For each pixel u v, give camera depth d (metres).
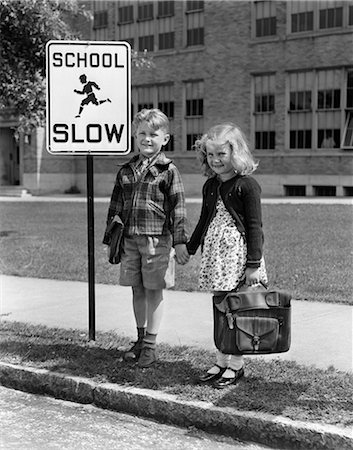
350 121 31.02
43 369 6.05
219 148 5.33
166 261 6.08
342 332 7.28
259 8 33.12
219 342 5.30
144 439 4.90
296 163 32.19
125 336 7.29
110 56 6.77
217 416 4.93
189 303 8.95
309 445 4.57
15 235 16.70
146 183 6.04
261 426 4.74
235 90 34.00
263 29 33.12
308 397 5.14
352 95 30.81
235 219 5.38
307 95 32.00
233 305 5.18
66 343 6.94
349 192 30.95
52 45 6.66
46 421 5.29
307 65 31.67
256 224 5.29
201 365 6.03
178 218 5.96
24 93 14.83
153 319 6.12
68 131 6.73
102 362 6.20
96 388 5.58
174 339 7.09
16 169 40.19
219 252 5.38
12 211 24.19
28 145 38.19
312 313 8.19
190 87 35.84
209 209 5.59
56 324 7.98
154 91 37.09
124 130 6.84
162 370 5.90
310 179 31.77
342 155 30.77
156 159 6.11
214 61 34.62
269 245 13.65
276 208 22.19
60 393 5.80
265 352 5.17
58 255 13.38
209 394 5.23
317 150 31.55
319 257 12.05
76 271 11.62
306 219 18.52
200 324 7.77
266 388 5.34
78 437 4.96
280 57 32.44
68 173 39.81
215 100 34.72
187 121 35.94
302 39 31.75
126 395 5.39
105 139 6.80
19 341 7.04
